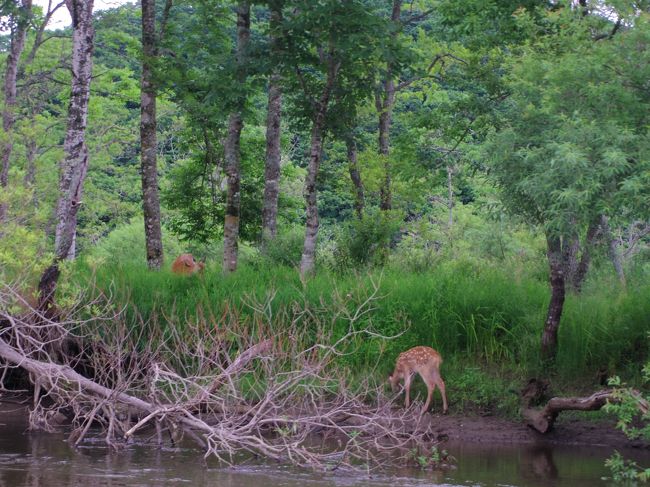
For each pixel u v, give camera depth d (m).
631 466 10.70
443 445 12.11
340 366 13.81
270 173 24.33
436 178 17.59
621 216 11.23
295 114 21.34
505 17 17.19
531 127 12.16
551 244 13.82
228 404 11.39
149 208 21.06
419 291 15.59
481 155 12.62
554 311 13.95
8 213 12.59
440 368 14.30
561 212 10.94
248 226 27.80
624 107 11.35
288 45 19.42
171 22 23.17
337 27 18.28
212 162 27.80
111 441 11.55
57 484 9.06
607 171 10.39
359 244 20.98
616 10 11.90
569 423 12.91
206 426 10.64
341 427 10.72
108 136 43.44
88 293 14.41
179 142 28.30
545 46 12.74
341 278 17.62
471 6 17.44
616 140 10.70
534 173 11.48
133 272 17.00
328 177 28.12
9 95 27.47
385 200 24.91
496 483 9.59
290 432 11.38
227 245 20.17
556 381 13.91
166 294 15.43
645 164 10.65
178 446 11.50
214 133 27.44
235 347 13.79
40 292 12.78
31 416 12.36
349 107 21.34
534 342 14.40
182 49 23.34
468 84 17.41
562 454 11.51
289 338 12.81
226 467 10.23
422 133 18.92
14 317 12.66
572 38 12.41
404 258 21.33
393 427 11.53
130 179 47.81
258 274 17.48
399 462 10.81
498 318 14.93
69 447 11.30
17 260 12.10
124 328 13.01
